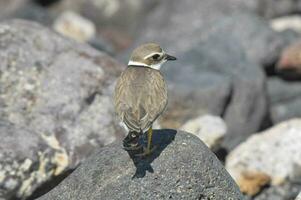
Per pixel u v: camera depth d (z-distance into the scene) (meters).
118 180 12.68
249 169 18.02
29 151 15.28
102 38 29.77
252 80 21.97
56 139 15.97
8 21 18.03
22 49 17.22
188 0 30.30
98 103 16.80
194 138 13.23
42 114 16.38
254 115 21.70
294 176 17.92
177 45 26.53
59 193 13.09
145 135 13.23
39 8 32.22
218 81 21.34
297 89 23.92
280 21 28.98
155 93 12.96
